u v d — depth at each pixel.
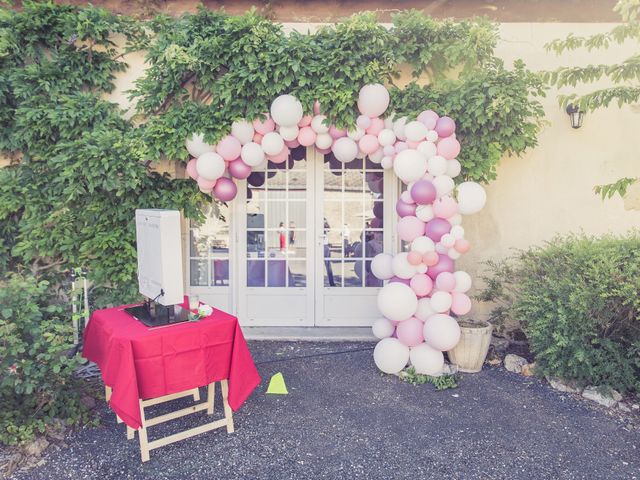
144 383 2.66
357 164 5.09
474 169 4.33
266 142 4.25
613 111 4.98
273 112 4.09
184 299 3.16
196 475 2.62
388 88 4.55
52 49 4.50
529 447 2.94
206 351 2.88
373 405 3.50
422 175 4.02
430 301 3.93
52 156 4.41
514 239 5.02
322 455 2.83
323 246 5.11
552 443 2.99
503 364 4.32
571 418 3.32
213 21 4.35
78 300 4.15
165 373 2.72
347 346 4.77
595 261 3.83
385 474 2.65
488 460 2.80
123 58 4.71
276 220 5.10
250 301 5.11
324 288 5.12
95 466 2.68
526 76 4.14
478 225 5.01
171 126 4.22
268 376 4.01
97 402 3.42
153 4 4.78
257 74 4.01
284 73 4.04
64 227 4.37
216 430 3.11
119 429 3.08
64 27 4.41
